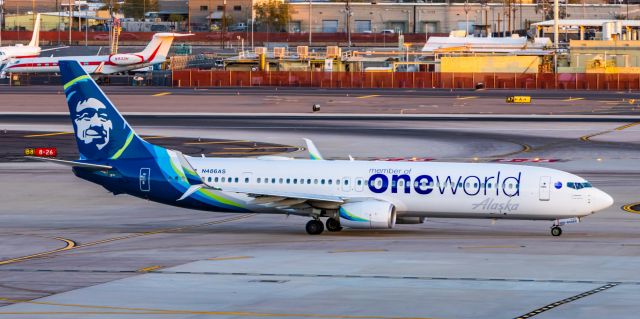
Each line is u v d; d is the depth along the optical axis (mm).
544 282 151875
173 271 162500
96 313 131000
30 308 134375
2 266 169125
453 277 156125
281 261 171875
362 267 165500
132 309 133375
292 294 143125
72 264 170625
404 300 138625
